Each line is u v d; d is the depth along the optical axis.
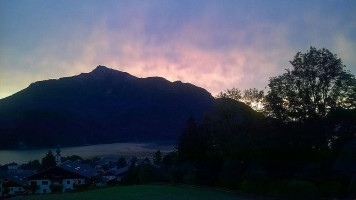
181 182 48.66
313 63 39.97
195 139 50.06
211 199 32.47
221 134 45.47
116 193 37.22
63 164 80.25
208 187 42.94
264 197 33.84
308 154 38.72
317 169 36.50
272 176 39.28
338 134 37.34
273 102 40.59
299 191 33.62
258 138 40.00
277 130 39.09
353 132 36.75
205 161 48.84
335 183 34.56
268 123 40.50
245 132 43.34
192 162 50.28
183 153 51.38
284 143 38.69
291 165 39.38
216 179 46.34
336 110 37.59
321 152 38.03
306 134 37.38
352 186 31.62
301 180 36.03
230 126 45.69
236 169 42.19
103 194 36.56
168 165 62.88
